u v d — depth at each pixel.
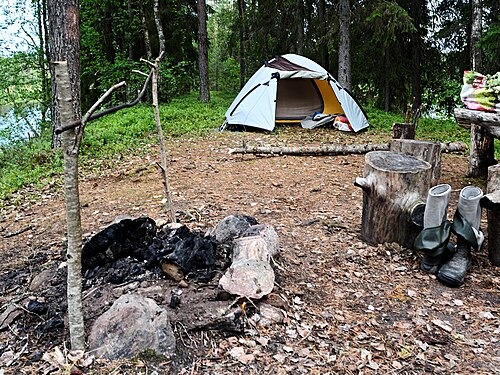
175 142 8.36
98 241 2.71
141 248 2.85
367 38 13.65
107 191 5.48
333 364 2.13
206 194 5.05
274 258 3.11
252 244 2.80
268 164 6.64
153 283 2.62
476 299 2.81
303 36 15.61
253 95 9.70
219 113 12.25
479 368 2.14
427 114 14.75
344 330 2.42
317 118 10.18
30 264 3.30
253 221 3.41
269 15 15.88
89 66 13.62
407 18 11.62
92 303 2.43
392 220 3.44
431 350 2.28
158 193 5.14
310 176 5.95
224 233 3.17
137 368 1.97
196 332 2.26
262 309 2.47
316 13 15.21
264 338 2.28
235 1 24.09
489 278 3.07
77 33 7.44
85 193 5.48
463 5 12.65
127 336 2.06
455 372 2.11
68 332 2.24
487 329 2.47
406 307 2.70
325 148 7.33
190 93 18.56
